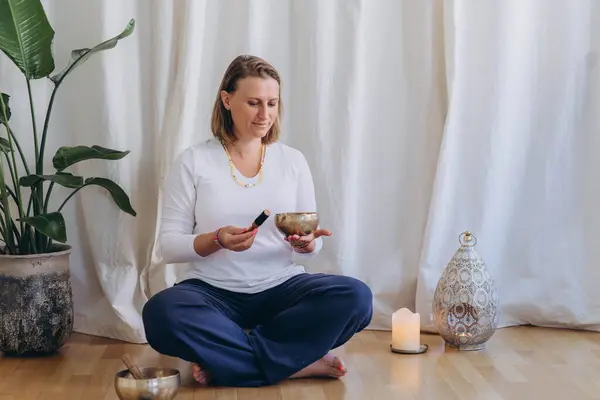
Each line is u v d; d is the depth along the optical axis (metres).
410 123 3.71
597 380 2.97
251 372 2.88
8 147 3.32
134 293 3.57
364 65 3.67
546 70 3.72
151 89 3.56
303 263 3.67
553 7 3.70
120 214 3.54
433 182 3.69
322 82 3.59
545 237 3.76
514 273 3.77
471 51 3.64
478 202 3.67
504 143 3.67
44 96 3.55
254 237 2.95
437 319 3.43
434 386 2.89
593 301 3.72
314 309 2.89
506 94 3.64
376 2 3.67
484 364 3.18
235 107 3.01
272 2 3.62
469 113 3.66
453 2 3.57
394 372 3.07
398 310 3.44
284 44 3.64
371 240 3.75
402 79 3.69
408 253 3.73
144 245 3.60
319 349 2.89
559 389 2.86
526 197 3.75
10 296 3.22
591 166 3.72
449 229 3.68
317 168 3.63
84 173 3.55
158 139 3.56
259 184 3.05
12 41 3.18
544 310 3.74
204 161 3.05
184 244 2.93
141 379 2.49
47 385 2.91
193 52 3.49
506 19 3.61
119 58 3.51
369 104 3.70
